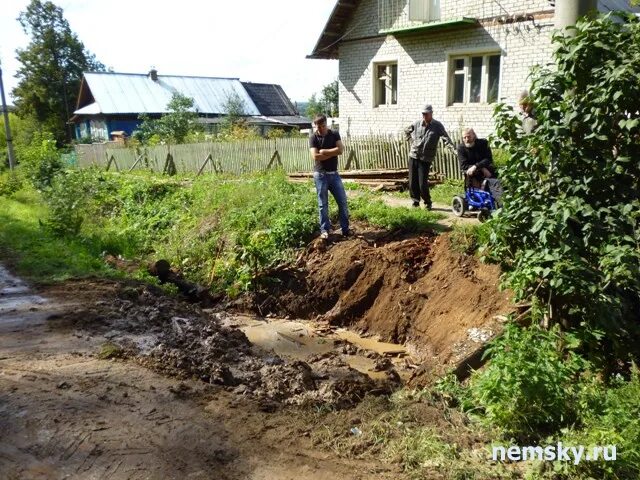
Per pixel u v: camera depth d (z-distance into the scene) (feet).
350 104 71.20
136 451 13.60
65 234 41.83
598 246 16.66
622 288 16.72
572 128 17.17
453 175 45.16
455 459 13.56
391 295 27.40
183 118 108.06
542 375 14.32
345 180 46.68
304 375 19.76
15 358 18.60
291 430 15.10
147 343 20.39
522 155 18.04
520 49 51.75
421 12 59.36
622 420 13.43
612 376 16.51
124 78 134.41
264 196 39.34
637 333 16.56
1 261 32.63
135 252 40.91
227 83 145.69
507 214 17.97
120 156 89.56
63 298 25.38
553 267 16.19
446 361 20.85
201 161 73.77
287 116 146.61
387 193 41.83
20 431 14.21
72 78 185.16
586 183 16.94
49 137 90.17
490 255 19.81
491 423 14.80
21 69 182.09
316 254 31.50
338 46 71.31
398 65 63.93
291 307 30.12
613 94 16.29
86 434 14.16
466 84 57.88
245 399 16.88
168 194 50.88
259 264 32.04
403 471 13.26
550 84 17.53
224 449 13.96
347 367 22.98
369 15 66.13
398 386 20.63
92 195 51.93
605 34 16.80
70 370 17.71
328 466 13.44
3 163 101.65
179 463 13.25
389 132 66.69
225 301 31.73
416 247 28.78
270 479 12.86
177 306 26.32
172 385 17.07
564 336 16.47
